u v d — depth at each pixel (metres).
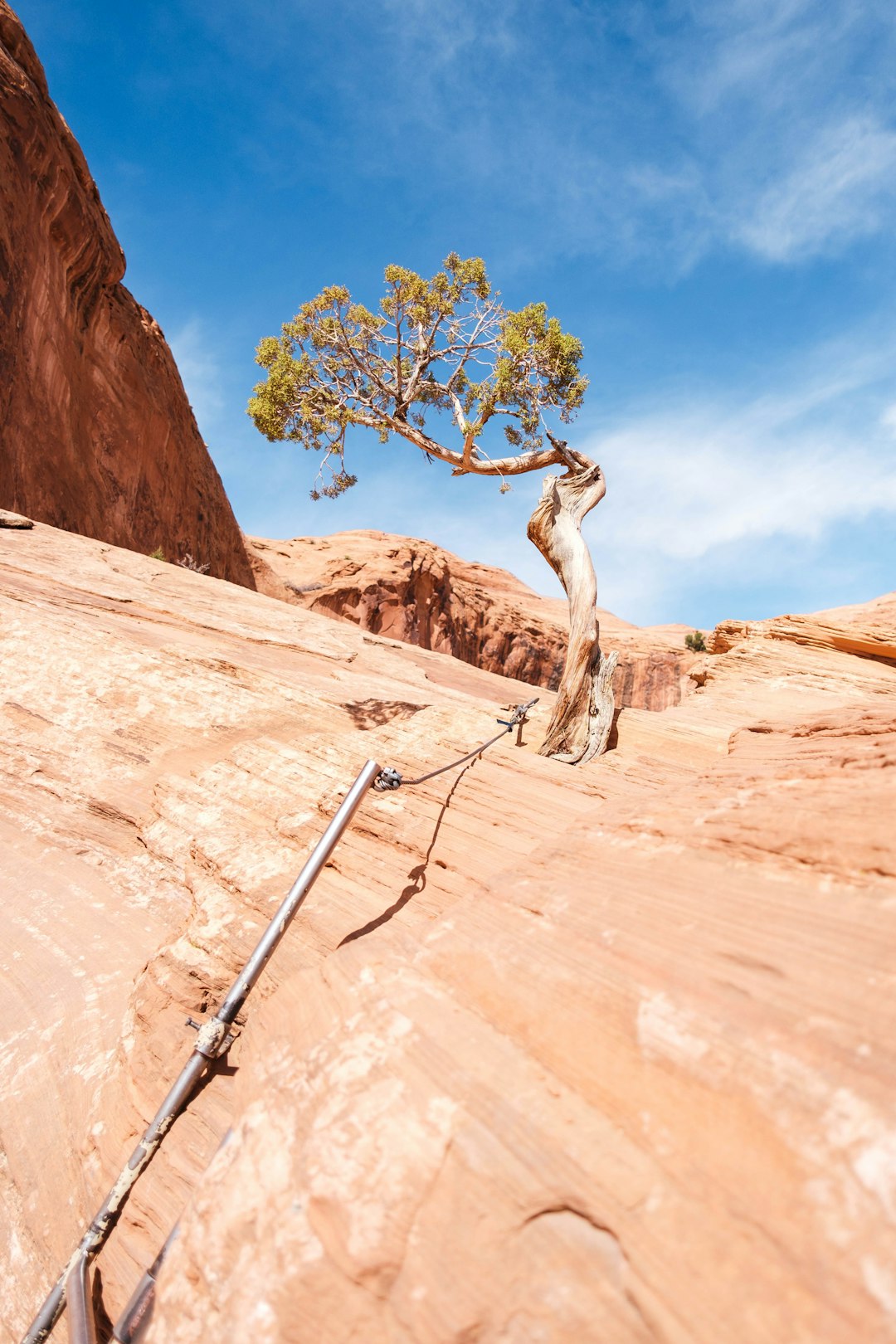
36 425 26.55
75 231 28.75
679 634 80.94
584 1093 2.00
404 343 12.24
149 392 36.31
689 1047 1.93
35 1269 3.68
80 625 11.55
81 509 29.88
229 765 7.52
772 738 3.93
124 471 34.12
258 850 6.00
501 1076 2.13
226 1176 2.26
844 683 15.67
